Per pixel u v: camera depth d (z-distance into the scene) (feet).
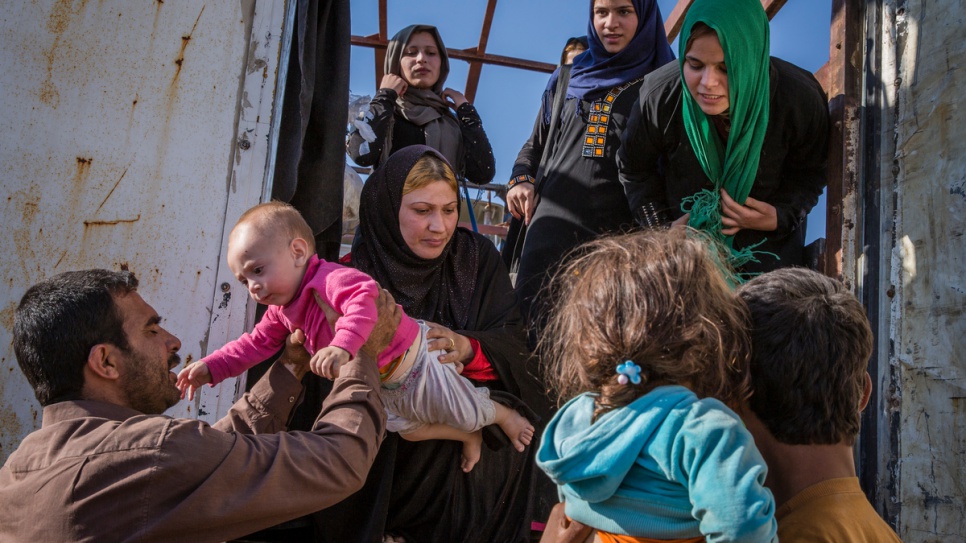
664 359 4.86
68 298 6.24
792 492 5.34
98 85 9.04
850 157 9.16
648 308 4.90
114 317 6.33
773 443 5.46
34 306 6.24
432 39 13.35
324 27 10.09
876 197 8.96
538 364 9.14
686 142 9.40
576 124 11.12
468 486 8.66
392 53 13.43
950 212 8.31
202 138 9.16
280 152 9.57
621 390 4.87
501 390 8.96
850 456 5.42
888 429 8.46
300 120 9.41
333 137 9.95
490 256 9.74
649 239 5.32
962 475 7.93
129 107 9.06
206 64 9.27
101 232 8.85
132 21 9.18
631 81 11.01
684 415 4.63
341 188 10.04
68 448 5.81
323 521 8.43
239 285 9.01
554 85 12.40
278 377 7.33
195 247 9.00
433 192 8.90
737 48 8.57
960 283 8.14
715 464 4.40
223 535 5.85
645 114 9.61
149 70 9.15
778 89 9.12
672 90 9.37
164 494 5.61
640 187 9.98
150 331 6.59
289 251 7.25
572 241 10.62
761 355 5.43
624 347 4.87
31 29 8.99
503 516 8.89
